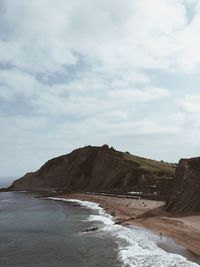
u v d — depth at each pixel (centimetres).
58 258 3872
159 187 10706
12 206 9931
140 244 4069
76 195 12362
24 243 4741
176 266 3138
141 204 8300
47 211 8450
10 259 3922
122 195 10788
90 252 3972
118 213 6981
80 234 5059
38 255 4062
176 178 7462
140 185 11450
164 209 6900
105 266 3381
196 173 6875
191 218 5562
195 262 3262
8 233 5553
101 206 8644
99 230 5206
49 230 5738
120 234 4750
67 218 6969
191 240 4116
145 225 5262
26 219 7219
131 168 12862
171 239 4203
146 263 3278
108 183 13312
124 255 3609
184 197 6594
